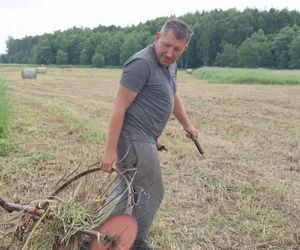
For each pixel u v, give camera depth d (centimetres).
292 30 7900
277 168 805
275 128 1252
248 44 8019
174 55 393
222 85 3369
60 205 380
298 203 624
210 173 731
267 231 530
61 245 377
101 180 422
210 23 9006
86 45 10269
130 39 9650
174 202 605
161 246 480
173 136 1067
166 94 403
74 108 1611
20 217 401
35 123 1165
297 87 3130
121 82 392
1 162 754
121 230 367
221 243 500
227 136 1112
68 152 853
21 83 3216
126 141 401
